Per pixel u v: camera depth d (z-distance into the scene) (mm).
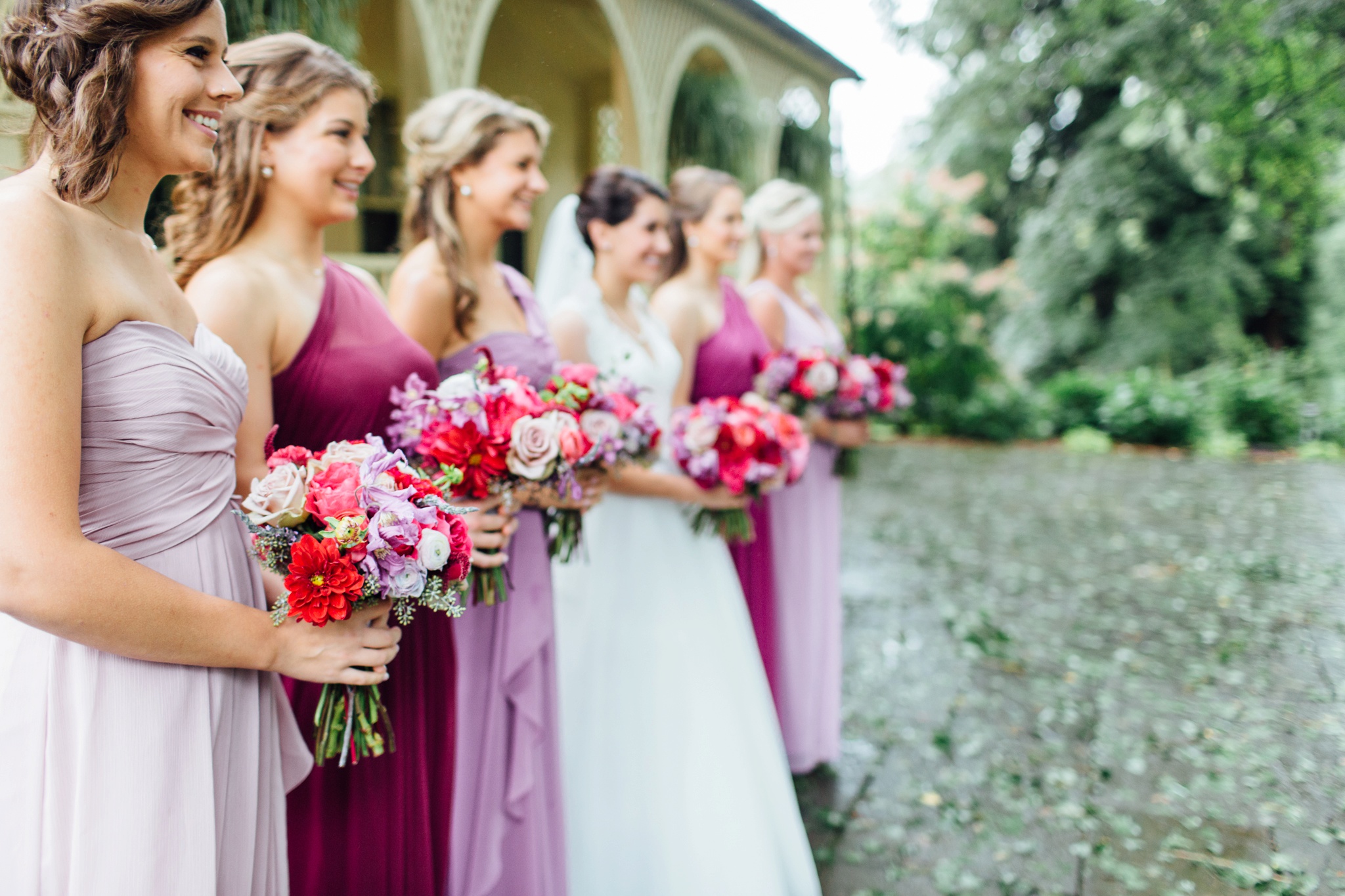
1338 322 13695
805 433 3271
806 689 3355
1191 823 3008
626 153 7383
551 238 2842
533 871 1982
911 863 2795
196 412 1182
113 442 1108
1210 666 4453
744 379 3111
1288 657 4551
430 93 5391
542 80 6793
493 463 1771
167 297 1230
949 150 16422
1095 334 15500
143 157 1185
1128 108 14227
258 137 1619
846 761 3498
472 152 2010
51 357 1001
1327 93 11641
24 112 1243
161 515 1160
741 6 8336
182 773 1146
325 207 1672
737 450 2510
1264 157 12758
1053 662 4535
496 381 1876
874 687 4262
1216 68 12148
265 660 1193
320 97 1632
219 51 1201
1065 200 15133
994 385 15195
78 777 1096
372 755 1652
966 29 14328
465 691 1972
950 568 6426
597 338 2494
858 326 14805
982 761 3477
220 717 1208
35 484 979
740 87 8781
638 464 2156
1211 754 3504
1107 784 3287
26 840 1093
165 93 1134
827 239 10680
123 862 1104
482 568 1859
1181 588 5820
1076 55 13625
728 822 2336
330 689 1334
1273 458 12289
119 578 1036
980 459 12203
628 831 2377
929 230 17516
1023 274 16109
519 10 6438
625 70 7098
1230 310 14312
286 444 1654
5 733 1093
